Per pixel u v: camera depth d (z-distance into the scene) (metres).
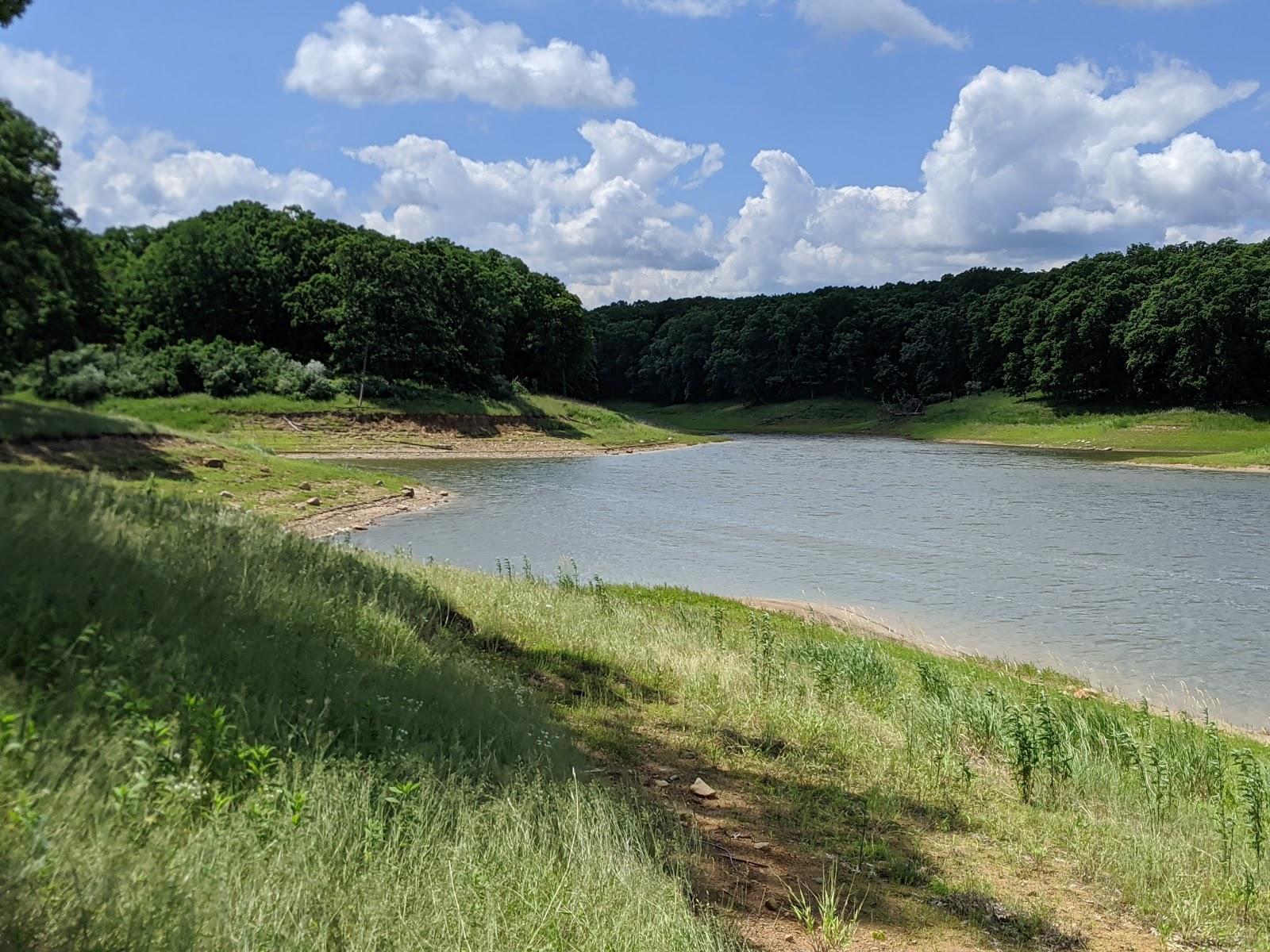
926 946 5.15
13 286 40.97
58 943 3.14
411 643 9.37
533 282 110.38
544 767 6.51
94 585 6.86
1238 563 27.64
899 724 10.51
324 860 4.28
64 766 4.29
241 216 95.00
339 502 36.72
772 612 20.33
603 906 4.45
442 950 3.80
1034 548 30.36
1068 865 6.88
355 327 77.62
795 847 6.45
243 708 5.53
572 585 19.88
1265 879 6.88
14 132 39.97
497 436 76.06
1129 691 16.22
